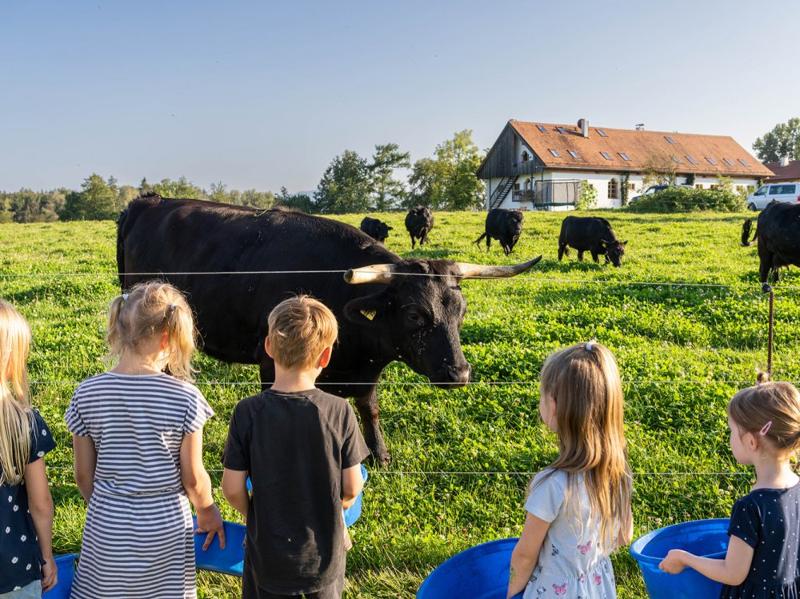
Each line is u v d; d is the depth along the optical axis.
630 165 61.97
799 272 17.02
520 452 6.11
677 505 5.34
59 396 7.54
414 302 5.60
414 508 5.31
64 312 11.70
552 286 14.30
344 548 3.51
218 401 7.40
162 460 3.30
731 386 7.61
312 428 3.24
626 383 7.58
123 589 3.24
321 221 6.88
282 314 3.29
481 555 3.80
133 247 8.38
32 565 3.13
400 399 7.41
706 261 18.77
